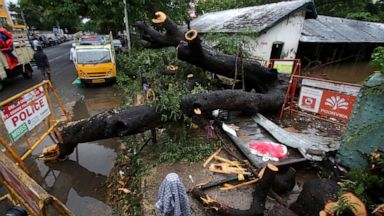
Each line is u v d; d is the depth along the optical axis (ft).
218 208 9.86
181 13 56.90
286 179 11.35
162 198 8.52
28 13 130.41
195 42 18.80
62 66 50.42
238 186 12.00
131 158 16.02
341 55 52.01
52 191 13.89
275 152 13.98
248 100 18.57
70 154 17.37
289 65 27.89
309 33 41.27
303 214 9.46
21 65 37.32
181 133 16.90
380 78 10.02
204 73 27.09
